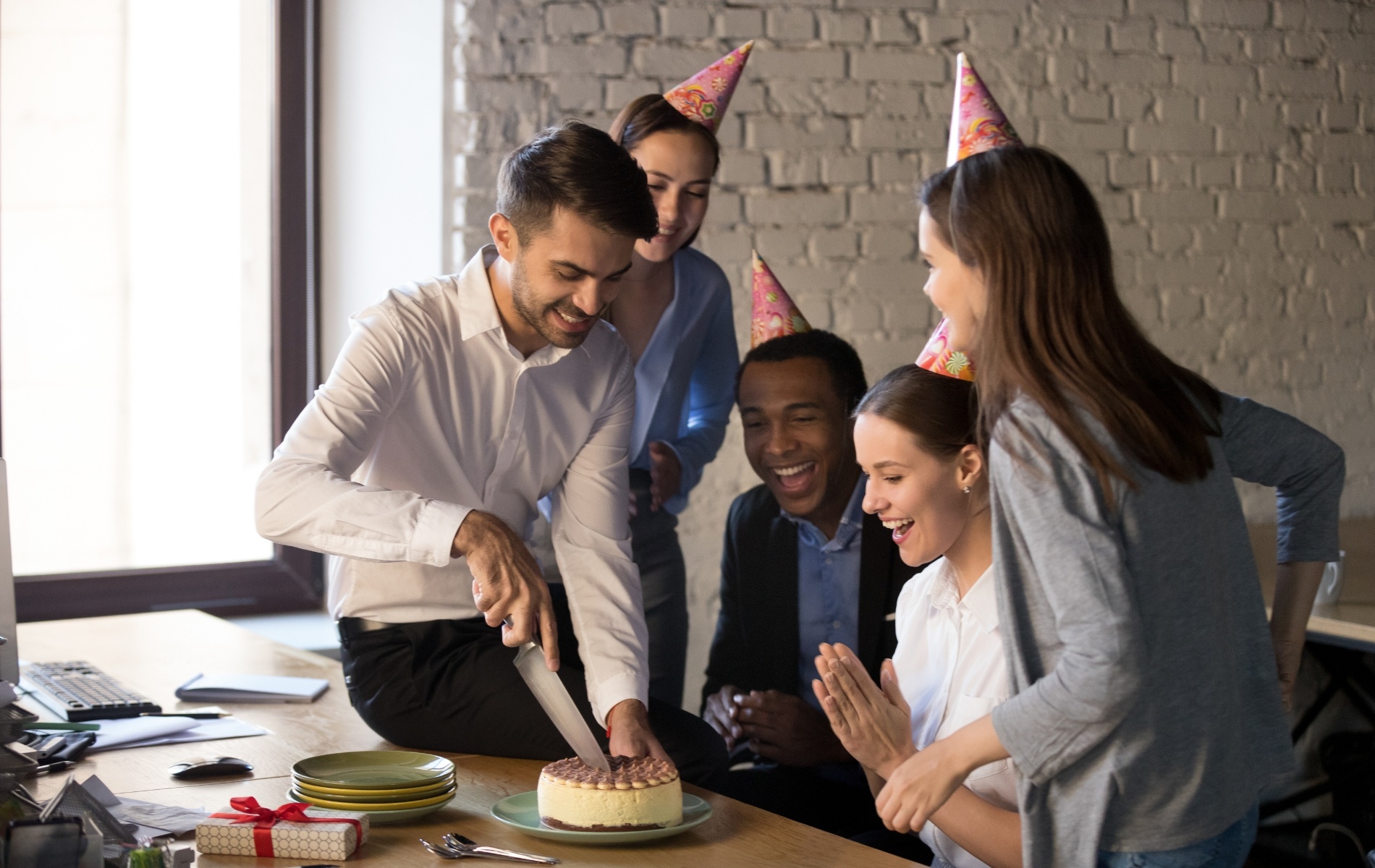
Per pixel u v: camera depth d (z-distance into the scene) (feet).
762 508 8.28
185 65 10.32
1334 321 11.50
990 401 4.13
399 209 9.79
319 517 4.68
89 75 10.09
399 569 5.34
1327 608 7.57
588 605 5.35
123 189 10.25
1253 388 11.35
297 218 10.61
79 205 10.15
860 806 7.49
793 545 8.17
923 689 5.09
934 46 10.44
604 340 5.68
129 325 10.35
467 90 9.44
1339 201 11.46
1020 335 4.03
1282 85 11.27
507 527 4.65
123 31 10.14
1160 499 3.98
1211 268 11.20
